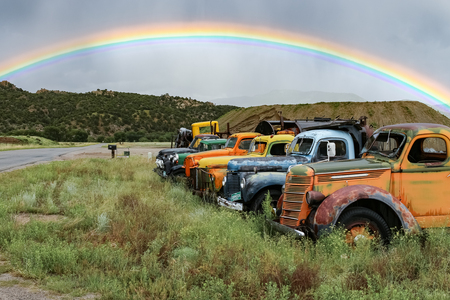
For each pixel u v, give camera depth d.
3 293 4.07
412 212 5.68
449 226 5.71
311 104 61.03
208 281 4.05
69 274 4.62
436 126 5.88
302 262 4.57
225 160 9.84
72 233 6.60
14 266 4.91
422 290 3.88
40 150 43.75
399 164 5.67
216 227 6.25
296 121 15.60
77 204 8.75
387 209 5.52
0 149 42.72
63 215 8.35
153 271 4.61
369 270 4.40
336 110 57.69
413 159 5.90
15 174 14.93
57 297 4.00
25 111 157.62
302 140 8.45
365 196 5.21
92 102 176.38
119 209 8.36
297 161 8.09
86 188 11.44
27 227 6.55
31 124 146.88
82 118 152.75
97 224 7.01
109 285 4.19
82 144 78.88
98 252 5.25
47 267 4.82
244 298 3.80
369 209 5.29
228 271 4.58
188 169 11.30
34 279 4.53
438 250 4.80
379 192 5.27
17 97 175.88
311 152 7.94
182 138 22.36
